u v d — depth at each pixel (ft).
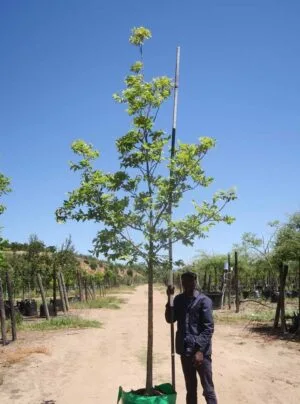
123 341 46.91
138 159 20.98
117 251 20.57
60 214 21.11
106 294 167.22
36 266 93.97
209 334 19.92
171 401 18.78
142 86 20.89
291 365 33.83
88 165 21.45
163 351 40.88
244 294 116.26
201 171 20.89
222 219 20.94
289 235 49.80
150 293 20.94
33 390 27.09
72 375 30.94
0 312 44.01
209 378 20.02
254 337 47.75
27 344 43.29
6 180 43.78
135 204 20.51
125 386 28.35
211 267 124.26
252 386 28.02
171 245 20.77
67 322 60.08
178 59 21.99
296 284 111.34
